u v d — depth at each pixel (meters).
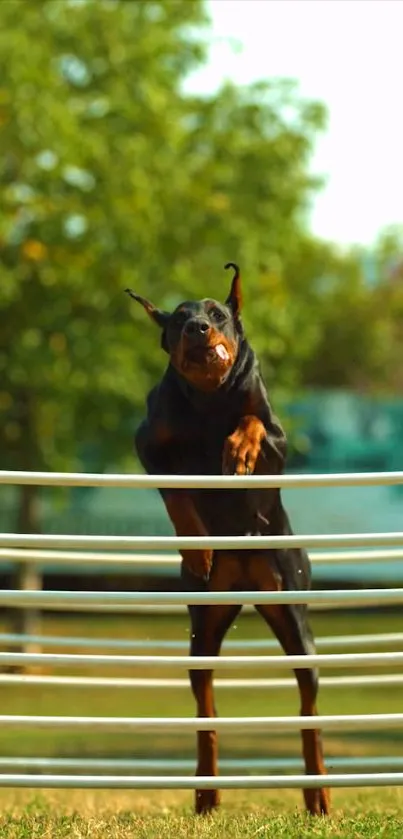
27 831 5.89
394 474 5.52
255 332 17.14
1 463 16.92
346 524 21.00
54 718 5.68
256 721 5.71
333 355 32.19
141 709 12.68
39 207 16.03
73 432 16.73
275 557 6.39
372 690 14.36
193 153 17.36
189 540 5.60
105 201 16.03
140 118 16.31
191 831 5.88
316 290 22.91
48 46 16.00
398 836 5.63
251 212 17.50
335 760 6.59
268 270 17.94
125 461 16.98
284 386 19.00
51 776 5.77
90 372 16.02
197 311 6.19
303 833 5.73
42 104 15.45
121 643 7.04
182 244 16.58
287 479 5.52
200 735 6.50
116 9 16.61
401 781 5.80
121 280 16.16
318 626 18.66
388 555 6.66
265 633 17.48
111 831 5.95
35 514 17.77
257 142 17.70
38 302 16.27
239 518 6.39
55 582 21.27
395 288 32.69
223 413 6.25
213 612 6.45
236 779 5.77
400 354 32.78
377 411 22.84
